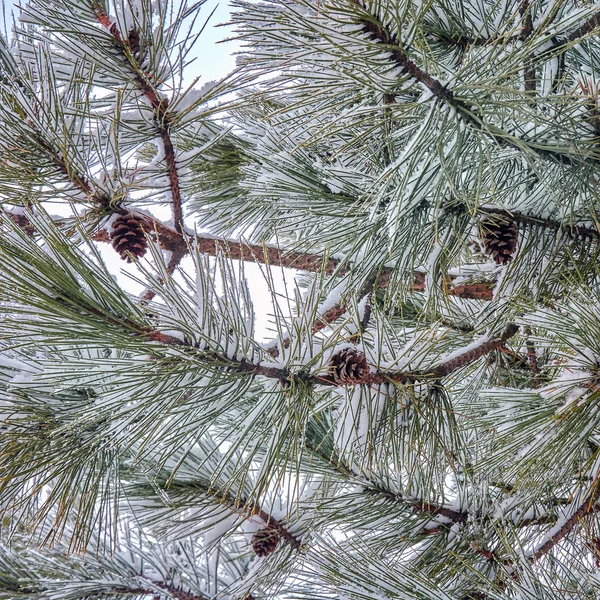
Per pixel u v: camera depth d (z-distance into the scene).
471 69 2.18
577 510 2.45
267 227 2.68
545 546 2.45
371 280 2.47
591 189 2.29
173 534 2.62
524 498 2.47
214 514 2.59
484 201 2.34
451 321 2.60
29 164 2.33
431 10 2.33
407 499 2.52
